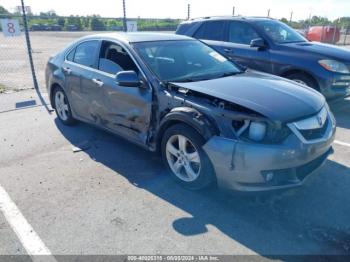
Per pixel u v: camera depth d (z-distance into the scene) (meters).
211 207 3.12
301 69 5.92
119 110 4.04
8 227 2.86
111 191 3.43
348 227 2.81
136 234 2.75
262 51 6.41
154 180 3.65
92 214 3.03
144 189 3.46
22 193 3.41
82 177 3.74
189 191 3.40
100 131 5.25
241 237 2.70
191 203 3.19
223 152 2.88
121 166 4.01
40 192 3.43
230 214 3.00
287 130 2.86
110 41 4.34
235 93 3.20
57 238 2.71
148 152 4.42
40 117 6.08
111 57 4.26
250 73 4.21
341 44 20.14
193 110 3.13
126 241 2.66
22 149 4.57
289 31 6.98
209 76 3.89
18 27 7.98
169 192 3.39
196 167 3.31
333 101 6.24
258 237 2.69
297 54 6.01
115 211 3.07
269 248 2.57
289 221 2.89
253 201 3.20
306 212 3.02
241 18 6.97
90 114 4.69
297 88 3.57
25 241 2.68
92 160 4.20
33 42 23.28
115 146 4.64
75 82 4.81
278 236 2.70
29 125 5.61
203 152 3.08
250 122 2.85
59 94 5.47
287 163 2.83
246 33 6.77
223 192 3.37
